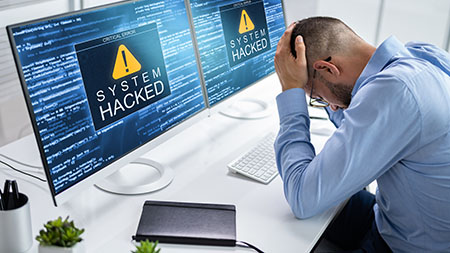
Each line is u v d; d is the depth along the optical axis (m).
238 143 1.49
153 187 1.20
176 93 1.32
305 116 1.18
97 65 1.05
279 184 1.25
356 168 0.99
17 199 0.94
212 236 1.00
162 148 1.44
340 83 1.14
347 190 1.02
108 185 1.21
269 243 1.00
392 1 2.55
